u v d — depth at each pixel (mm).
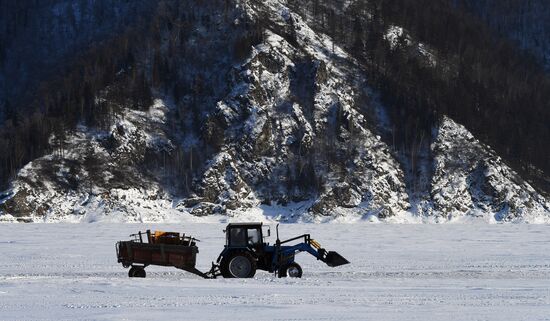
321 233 148500
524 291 48875
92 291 47469
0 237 127938
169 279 55719
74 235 135125
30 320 35625
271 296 45156
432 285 52656
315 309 39688
